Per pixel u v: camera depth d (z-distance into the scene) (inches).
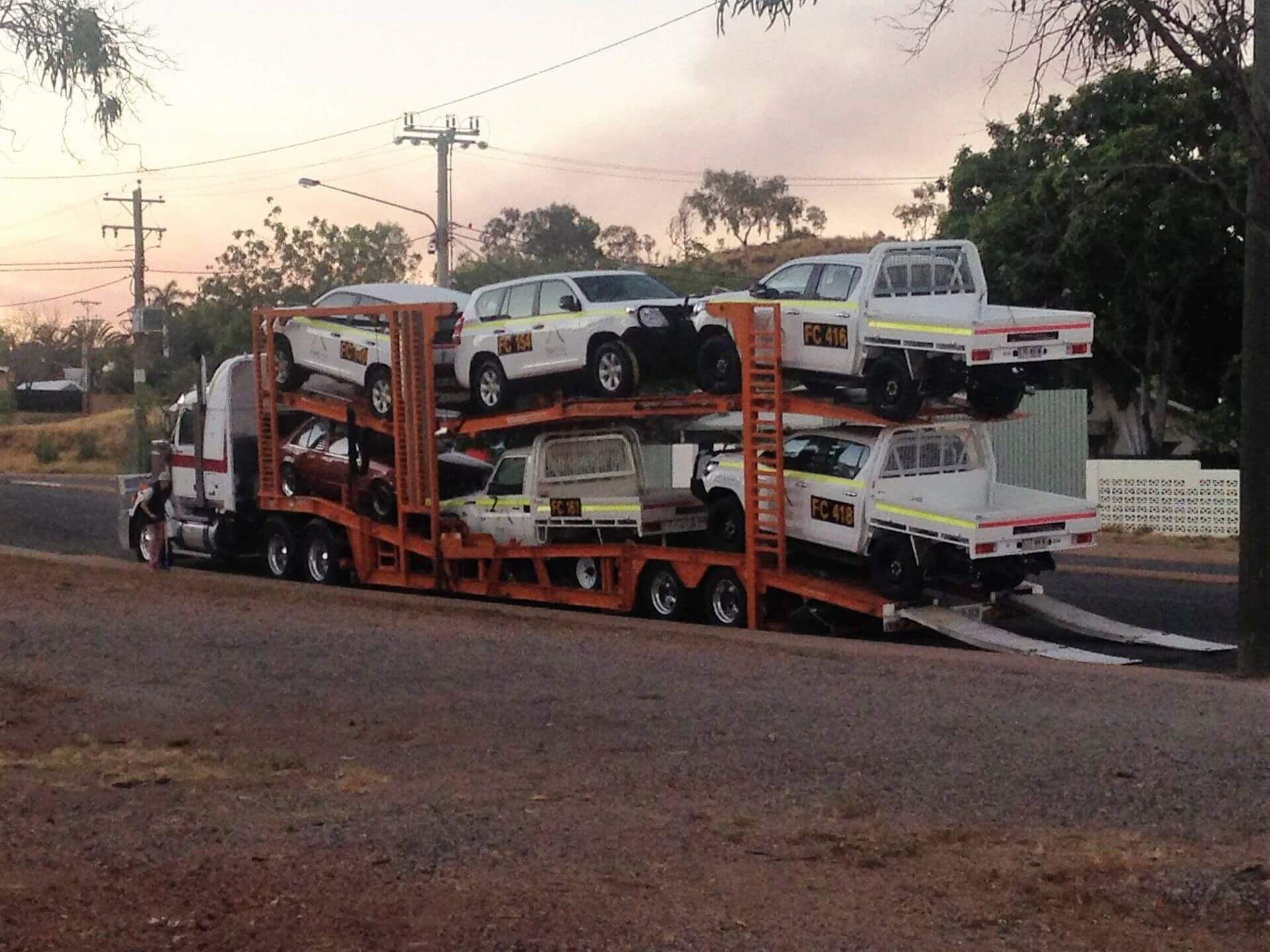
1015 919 256.2
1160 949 242.1
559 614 737.6
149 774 370.9
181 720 449.4
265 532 947.3
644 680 525.0
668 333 711.7
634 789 356.8
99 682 513.0
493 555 805.9
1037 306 1294.3
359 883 269.7
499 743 415.2
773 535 683.4
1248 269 546.9
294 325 911.0
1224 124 1226.6
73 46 535.8
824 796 348.2
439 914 251.6
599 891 267.9
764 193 3415.4
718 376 701.9
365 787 358.6
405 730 435.2
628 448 759.1
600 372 721.6
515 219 2999.5
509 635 647.8
